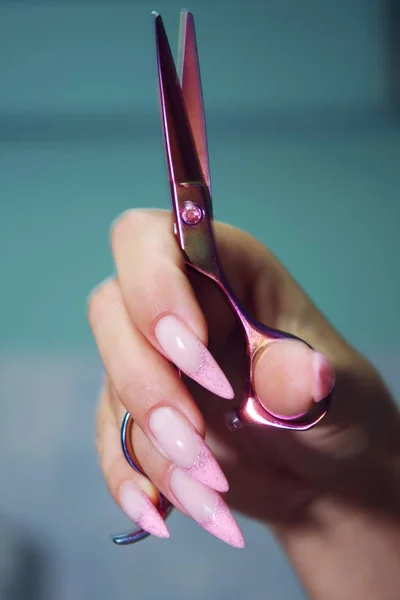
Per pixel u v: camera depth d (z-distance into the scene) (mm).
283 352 312
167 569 971
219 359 384
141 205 1985
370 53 2674
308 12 2676
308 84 2701
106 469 362
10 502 1051
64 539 1007
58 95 2701
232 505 421
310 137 2492
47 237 1818
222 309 375
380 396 393
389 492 408
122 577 964
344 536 417
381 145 2398
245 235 393
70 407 1188
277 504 420
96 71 2701
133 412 320
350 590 417
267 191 2057
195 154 318
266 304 386
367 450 395
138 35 2688
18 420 1163
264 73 2701
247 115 2668
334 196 2021
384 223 1863
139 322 319
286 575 953
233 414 319
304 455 402
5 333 1419
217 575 953
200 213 318
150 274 322
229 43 2693
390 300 1519
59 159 2326
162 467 327
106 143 2480
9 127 2617
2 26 2678
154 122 2670
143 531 343
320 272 1637
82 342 1380
